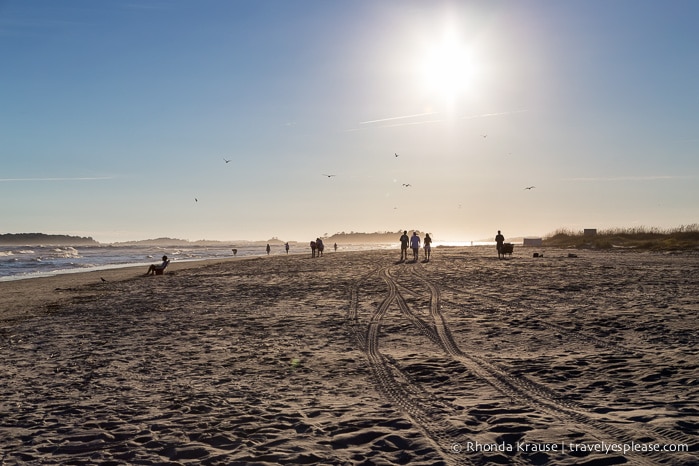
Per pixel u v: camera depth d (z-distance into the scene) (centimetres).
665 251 4756
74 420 672
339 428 608
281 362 979
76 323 1541
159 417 675
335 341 1164
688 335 1079
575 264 3288
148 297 2200
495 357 955
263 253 9606
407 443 549
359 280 2570
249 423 637
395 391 763
